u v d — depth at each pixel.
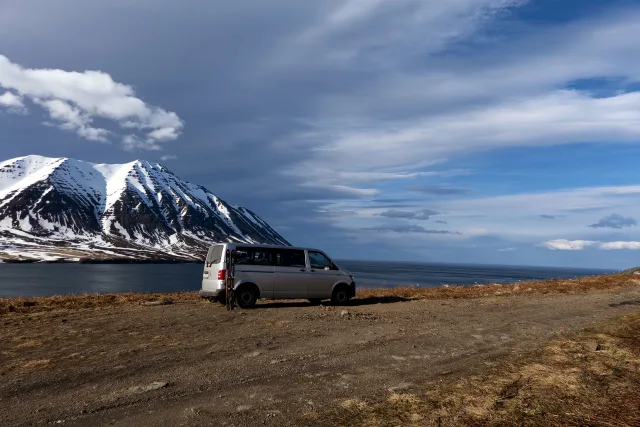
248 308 14.82
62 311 13.88
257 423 4.92
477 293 21.50
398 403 5.53
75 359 7.69
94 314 13.08
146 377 6.67
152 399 5.73
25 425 4.94
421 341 9.30
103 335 9.77
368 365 7.38
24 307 14.87
